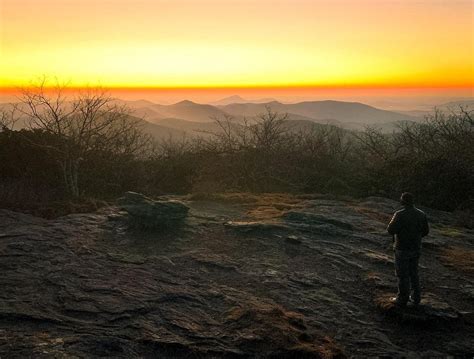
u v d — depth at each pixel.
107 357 4.92
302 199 14.38
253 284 7.50
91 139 15.61
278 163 17.03
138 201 10.63
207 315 6.25
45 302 6.12
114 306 6.16
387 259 8.73
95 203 12.29
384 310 6.68
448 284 7.80
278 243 9.54
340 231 10.42
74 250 8.37
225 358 5.23
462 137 17.08
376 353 5.60
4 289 6.41
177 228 10.17
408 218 6.52
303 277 7.86
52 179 14.67
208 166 17.11
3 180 13.85
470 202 14.46
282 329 5.83
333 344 5.71
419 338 6.10
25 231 9.21
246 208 12.69
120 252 8.54
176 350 5.28
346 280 7.86
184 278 7.52
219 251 9.00
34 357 4.74
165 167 17.75
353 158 18.48
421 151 17.27
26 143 14.83
